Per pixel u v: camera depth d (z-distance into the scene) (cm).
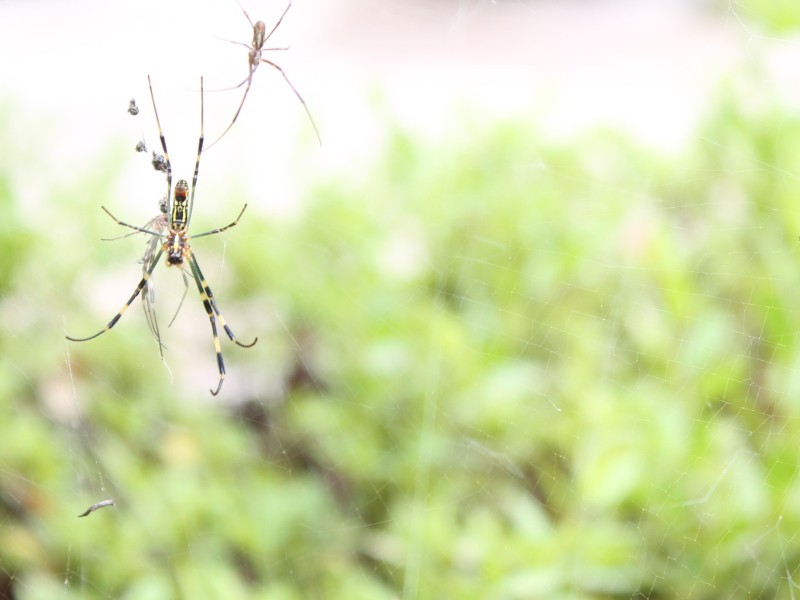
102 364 61
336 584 57
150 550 57
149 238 58
